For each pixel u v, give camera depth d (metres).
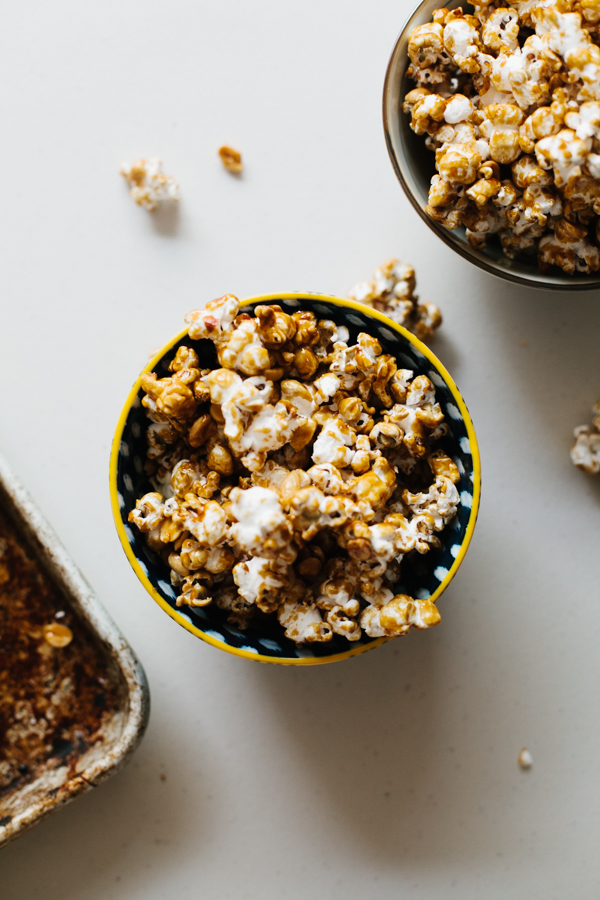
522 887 0.64
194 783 0.64
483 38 0.55
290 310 0.57
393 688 0.64
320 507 0.53
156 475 0.58
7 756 0.62
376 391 0.56
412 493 0.57
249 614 0.57
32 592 0.62
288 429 0.55
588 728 0.63
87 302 0.63
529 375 0.63
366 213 0.62
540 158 0.54
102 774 0.60
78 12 0.62
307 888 0.64
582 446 0.62
